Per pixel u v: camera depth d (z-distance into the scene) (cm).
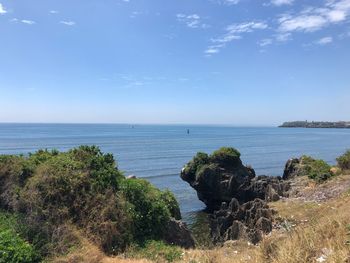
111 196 1711
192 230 3077
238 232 2305
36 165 1803
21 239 1400
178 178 5847
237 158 4288
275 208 2583
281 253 834
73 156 1909
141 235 1714
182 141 15462
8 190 1650
